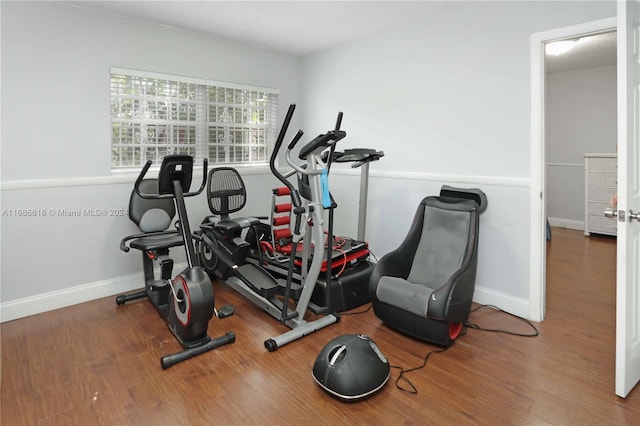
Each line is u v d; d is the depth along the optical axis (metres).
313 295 3.04
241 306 3.14
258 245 3.38
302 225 2.91
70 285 3.11
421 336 2.46
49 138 2.94
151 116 3.54
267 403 1.89
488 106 2.95
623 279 1.83
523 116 2.76
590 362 2.24
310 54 4.44
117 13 3.15
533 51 2.67
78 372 2.15
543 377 2.09
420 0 2.89
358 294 3.12
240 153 4.25
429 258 2.86
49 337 2.57
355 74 3.95
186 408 1.85
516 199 2.84
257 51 4.17
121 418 1.78
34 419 1.77
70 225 3.08
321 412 1.82
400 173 3.58
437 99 3.27
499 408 1.84
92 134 3.14
